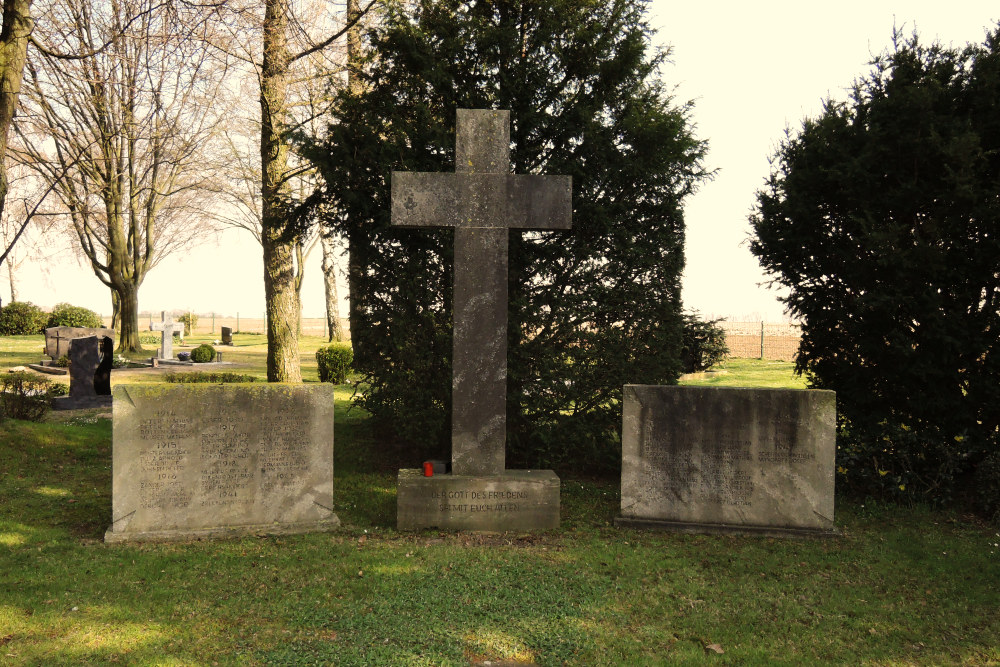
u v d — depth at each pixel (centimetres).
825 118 880
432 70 890
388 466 991
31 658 407
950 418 816
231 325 7212
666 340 924
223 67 1477
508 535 680
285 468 673
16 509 738
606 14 921
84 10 1688
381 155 881
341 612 481
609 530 703
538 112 890
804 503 692
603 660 422
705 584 554
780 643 452
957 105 838
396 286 906
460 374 700
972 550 647
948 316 784
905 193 811
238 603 494
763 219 921
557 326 908
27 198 2603
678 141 895
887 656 437
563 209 702
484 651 432
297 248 3572
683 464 709
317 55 1647
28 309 4381
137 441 635
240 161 2797
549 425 904
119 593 509
